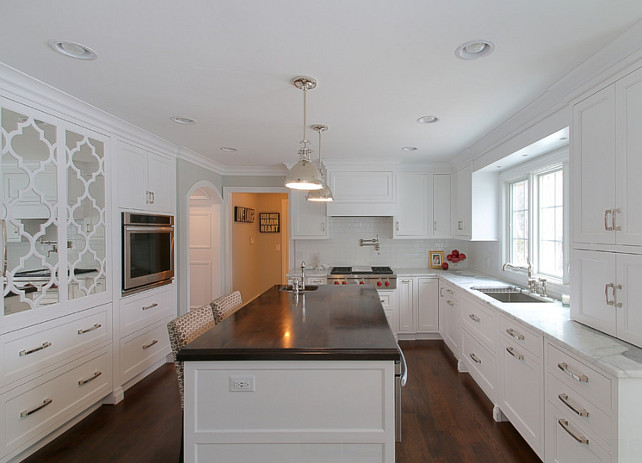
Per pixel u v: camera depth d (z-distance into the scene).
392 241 4.99
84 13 1.41
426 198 4.62
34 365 2.15
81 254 2.52
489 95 2.28
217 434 1.59
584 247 1.93
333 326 1.95
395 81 2.06
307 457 1.59
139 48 1.69
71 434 2.42
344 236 5.01
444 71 1.93
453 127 3.01
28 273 2.12
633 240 1.58
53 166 2.29
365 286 3.34
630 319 1.61
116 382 2.87
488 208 3.88
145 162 3.25
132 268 3.04
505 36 1.58
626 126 1.62
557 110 2.26
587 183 1.90
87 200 2.58
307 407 1.59
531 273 3.08
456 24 1.49
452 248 4.96
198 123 2.89
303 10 1.39
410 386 3.13
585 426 1.56
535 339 1.98
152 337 3.37
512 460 2.11
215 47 1.68
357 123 2.87
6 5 1.34
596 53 1.72
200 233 5.20
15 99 2.02
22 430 2.07
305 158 2.30
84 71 1.93
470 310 3.16
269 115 2.68
